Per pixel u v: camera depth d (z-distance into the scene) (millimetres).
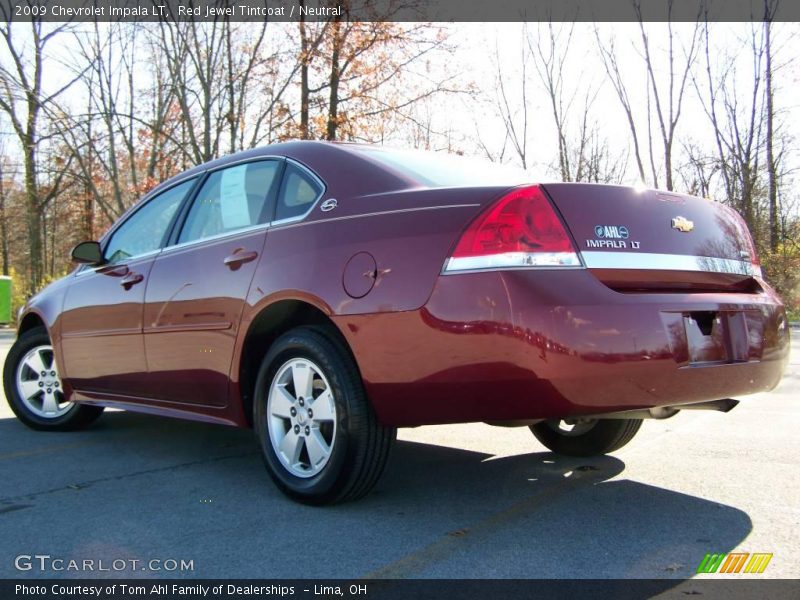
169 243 4094
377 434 2953
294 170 3531
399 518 2969
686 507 3096
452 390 2660
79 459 4062
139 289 4098
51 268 41625
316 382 3145
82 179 21953
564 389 2525
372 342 2838
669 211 3016
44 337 4895
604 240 2744
